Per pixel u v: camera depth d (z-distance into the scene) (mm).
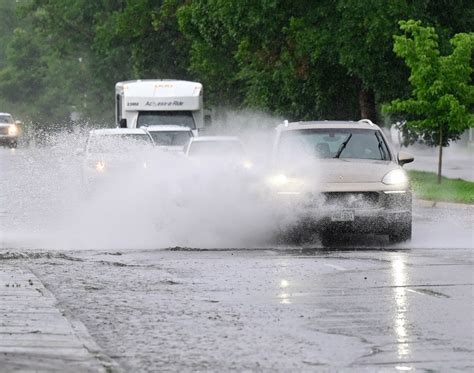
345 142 39344
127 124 89062
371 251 34594
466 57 65562
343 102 86938
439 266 30109
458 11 81188
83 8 149750
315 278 27984
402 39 65438
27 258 33156
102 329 21359
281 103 88312
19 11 158625
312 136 39625
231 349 19359
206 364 18188
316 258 32469
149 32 124375
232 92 109375
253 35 83812
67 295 25578
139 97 88688
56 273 29469
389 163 38000
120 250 35594
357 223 36344
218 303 24266
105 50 137875
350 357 18531
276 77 84688
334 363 18094
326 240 38156
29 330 20766
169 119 88938
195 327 21469
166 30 123875
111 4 144750
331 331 20844
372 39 76125
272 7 79625
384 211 36375
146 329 21312
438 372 17328
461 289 25781
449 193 61500
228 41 92625
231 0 82375
